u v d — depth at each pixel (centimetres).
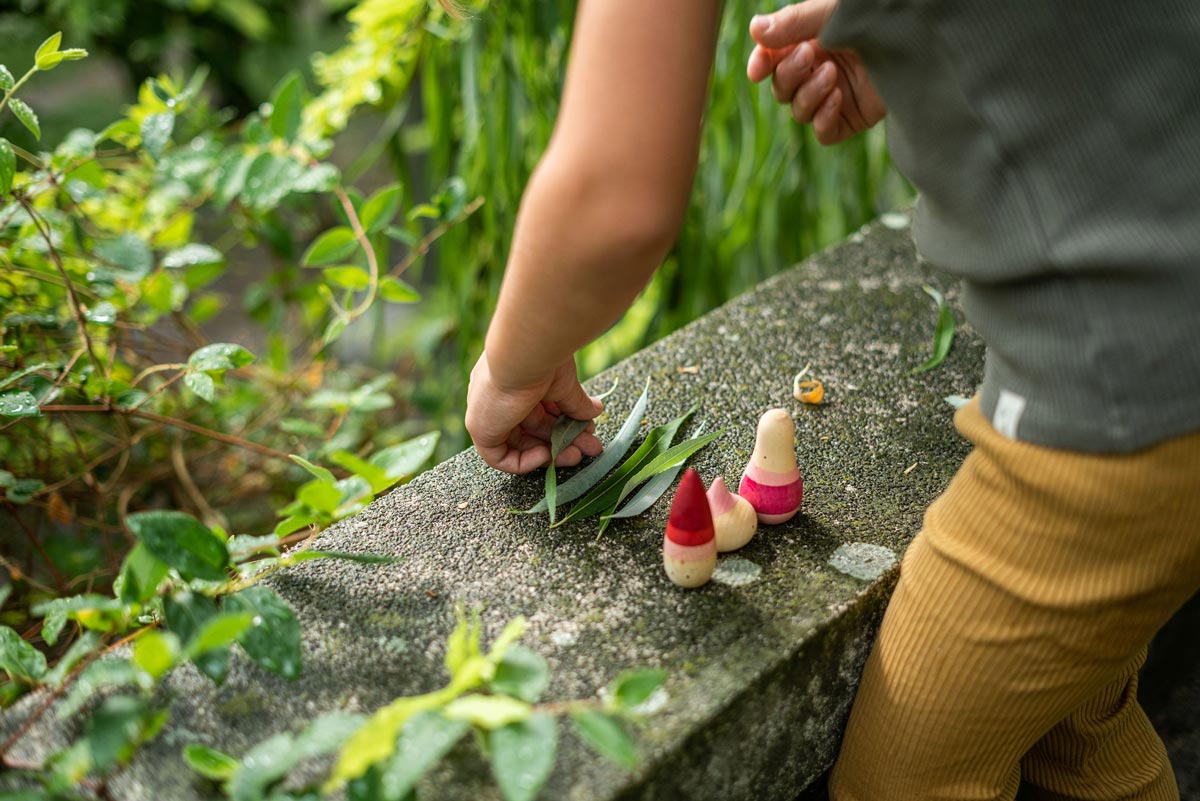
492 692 83
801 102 102
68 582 120
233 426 138
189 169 119
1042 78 72
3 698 89
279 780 78
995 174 74
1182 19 71
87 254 119
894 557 90
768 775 87
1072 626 79
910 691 85
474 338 162
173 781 79
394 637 86
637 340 171
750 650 84
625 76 75
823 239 157
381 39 147
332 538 93
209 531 83
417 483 97
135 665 80
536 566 90
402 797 76
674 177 76
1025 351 76
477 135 149
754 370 107
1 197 101
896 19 75
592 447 98
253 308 147
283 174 117
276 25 212
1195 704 121
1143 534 77
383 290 115
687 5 75
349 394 127
